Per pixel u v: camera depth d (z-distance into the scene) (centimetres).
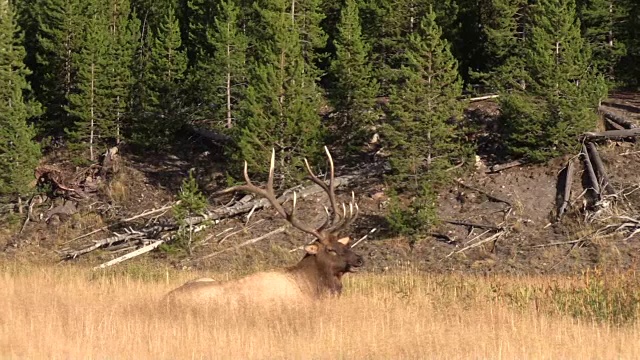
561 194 5159
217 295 2075
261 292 2114
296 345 1694
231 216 5416
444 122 5294
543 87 5319
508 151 5566
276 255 4991
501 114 5569
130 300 2200
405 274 3900
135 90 6381
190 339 1697
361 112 5756
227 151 5681
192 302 2039
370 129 5906
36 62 6950
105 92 6212
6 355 1589
